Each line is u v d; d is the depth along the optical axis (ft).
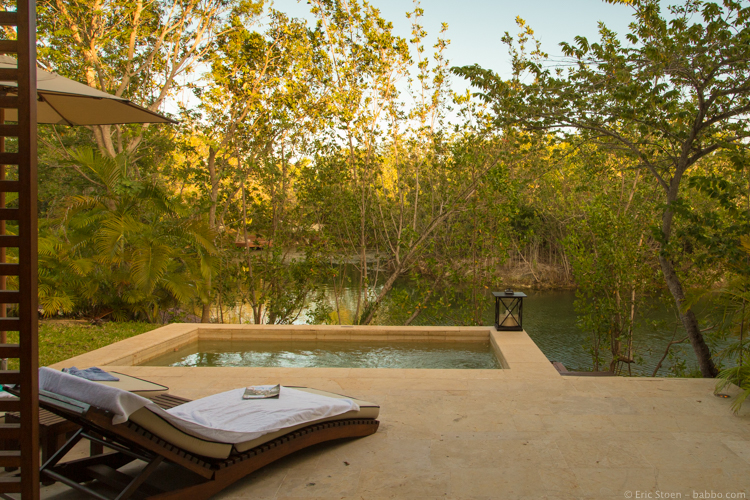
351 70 39.27
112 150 42.01
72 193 49.49
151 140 48.57
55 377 8.25
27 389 5.87
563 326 60.70
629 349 38.50
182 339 24.91
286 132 40.86
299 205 42.24
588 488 9.15
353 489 9.25
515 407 13.73
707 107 24.29
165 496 8.10
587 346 41.32
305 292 42.42
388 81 39.42
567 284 87.45
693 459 10.31
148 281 29.40
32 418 5.89
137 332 27.58
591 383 15.98
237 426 9.46
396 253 41.93
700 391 14.98
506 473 9.80
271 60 41.24
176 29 42.83
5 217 5.77
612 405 13.80
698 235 23.58
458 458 10.52
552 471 9.86
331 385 15.99
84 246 32.91
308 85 40.73
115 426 7.47
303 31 40.19
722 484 9.24
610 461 10.27
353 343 25.66
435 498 8.88
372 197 42.29
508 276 91.50
